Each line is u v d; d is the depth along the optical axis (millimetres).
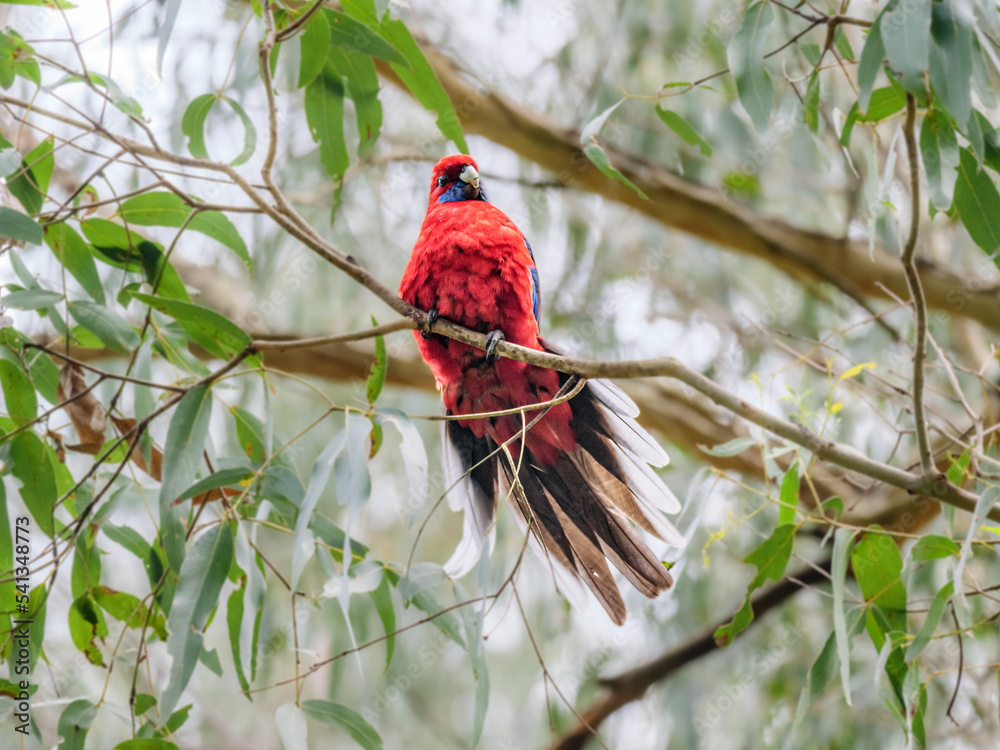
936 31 5078
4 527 6570
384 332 6500
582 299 12602
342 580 5797
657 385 11914
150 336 6695
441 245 7297
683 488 11328
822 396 10969
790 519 6570
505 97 11320
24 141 9516
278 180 11453
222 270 12266
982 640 9797
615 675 10922
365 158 11570
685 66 11883
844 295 12133
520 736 11703
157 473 7055
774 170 12531
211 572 5852
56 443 6676
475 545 7020
